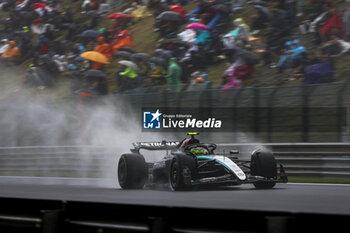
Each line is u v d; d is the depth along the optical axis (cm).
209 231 1023
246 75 6059
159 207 1079
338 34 6156
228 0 7025
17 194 2727
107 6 9950
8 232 1374
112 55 8294
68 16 9812
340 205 1889
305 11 6681
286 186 3222
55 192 2864
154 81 6869
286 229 915
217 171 2891
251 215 970
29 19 10912
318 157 4212
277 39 6394
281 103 4975
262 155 2808
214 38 6906
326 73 5534
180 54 6912
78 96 6950
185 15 7975
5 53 10306
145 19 9250
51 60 8844
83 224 1224
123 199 2266
